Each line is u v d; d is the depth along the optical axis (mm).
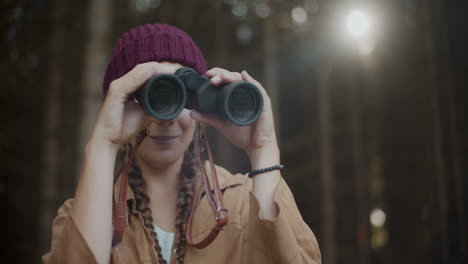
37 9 6371
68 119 6246
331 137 7578
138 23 6594
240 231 1273
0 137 6527
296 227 1204
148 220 1279
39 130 6879
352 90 7773
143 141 1321
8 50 6344
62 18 6094
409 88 7422
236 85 1184
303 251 1191
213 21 7922
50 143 6129
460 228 6398
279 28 7715
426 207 7008
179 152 1341
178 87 1177
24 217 6500
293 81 8305
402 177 7469
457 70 6859
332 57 7719
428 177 7082
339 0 7504
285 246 1122
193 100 1258
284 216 1137
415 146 7379
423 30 7191
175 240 1277
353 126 7738
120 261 1148
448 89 6875
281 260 1123
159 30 1431
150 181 1375
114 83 1194
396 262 7145
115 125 1174
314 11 7605
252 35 8398
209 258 1248
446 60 6945
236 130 1271
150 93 1184
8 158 6648
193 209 1294
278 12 7562
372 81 7719
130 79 1182
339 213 7535
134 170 1363
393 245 7355
